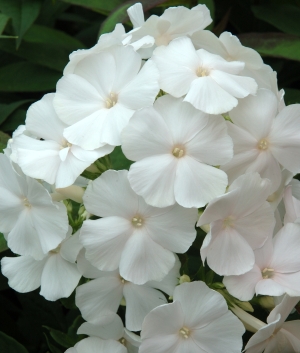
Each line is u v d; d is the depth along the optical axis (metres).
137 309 0.25
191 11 0.26
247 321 0.24
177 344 0.24
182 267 0.26
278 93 0.26
